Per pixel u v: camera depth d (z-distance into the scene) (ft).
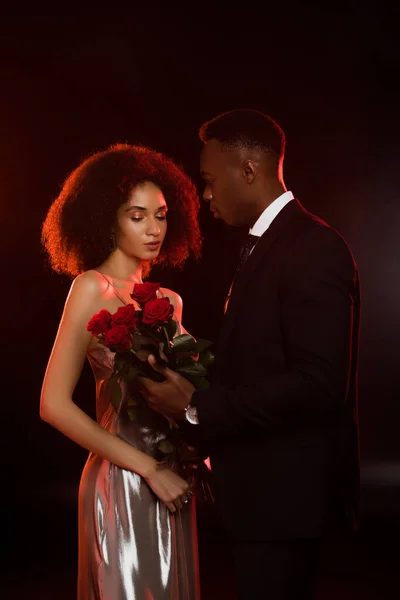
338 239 8.71
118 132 36.27
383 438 41.75
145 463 9.79
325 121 38.24
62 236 10.77
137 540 9.83
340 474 9.02
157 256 11.61
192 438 9.67
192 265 40.06
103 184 10.46
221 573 19.22
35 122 35.99
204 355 9.30
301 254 8.61
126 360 9.14
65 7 33.24
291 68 36.11
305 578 9.04
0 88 35.45
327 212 40.52
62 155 36.35
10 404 37.17
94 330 9.07
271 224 9.18
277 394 8.35
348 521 9.20
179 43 34.65
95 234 10.49
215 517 25.68
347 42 35.27
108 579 9.74
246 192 9.43
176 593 10.00
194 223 11.73
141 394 9.92
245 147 9.37
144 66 35.22
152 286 9.12
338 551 21.13
